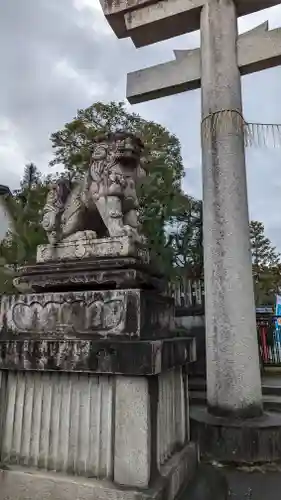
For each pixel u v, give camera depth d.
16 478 2.95
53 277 3.44
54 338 3.20
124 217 3.74
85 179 3.94
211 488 3.41
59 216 3.73
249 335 4.85
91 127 11.87
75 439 2.98
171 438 3.45
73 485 2.77
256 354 4.86
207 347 5.05
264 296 23.42
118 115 12.39
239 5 6.05
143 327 2.99
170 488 2.93
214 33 5.85
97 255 3.37
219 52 5.76
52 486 2.82
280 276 25.23
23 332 3.35
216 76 5.68
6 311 3.50
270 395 6.67
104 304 3.09
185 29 6.52
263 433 4.22
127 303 3.01
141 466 2.70
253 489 3.44
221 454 4.25
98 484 2.73
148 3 6.39
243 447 4.20
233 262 5.04
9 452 3.17
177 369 3.80
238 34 6.03
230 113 5.49
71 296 3.23
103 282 3.22
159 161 10.65
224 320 4.91
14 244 8.63
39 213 8.62
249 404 4.64
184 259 11.57
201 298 9.73
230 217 5.19
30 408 3.20
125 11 6.55
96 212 3.85
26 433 3.16
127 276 3.13
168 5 6.27
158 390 2.96
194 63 6.12
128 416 2.81
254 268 25.23
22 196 9.76
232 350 4.79
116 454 2.79
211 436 4.36
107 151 3.74
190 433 4.50
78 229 3.71
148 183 9.46
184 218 11.98
